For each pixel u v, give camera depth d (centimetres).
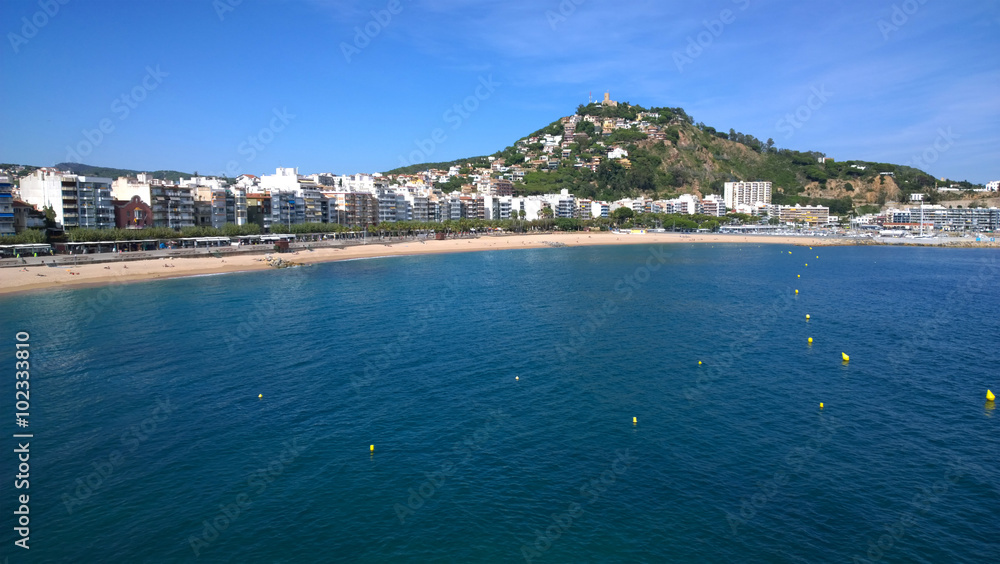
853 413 4978
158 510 3525
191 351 6738
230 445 4356
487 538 3262
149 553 3144
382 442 4412
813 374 6028
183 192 18175
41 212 14388
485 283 12362
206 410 4997
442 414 4941
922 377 5941
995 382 5775
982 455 4209
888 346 7144
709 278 13350
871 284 12512
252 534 3303
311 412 4972
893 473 3953
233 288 11375
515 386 5628
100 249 14262
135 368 6094
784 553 3122
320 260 17300
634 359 6538
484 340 7325
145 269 13300
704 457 4166
